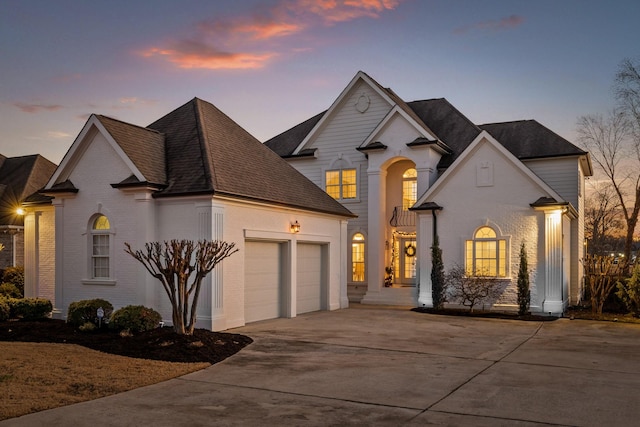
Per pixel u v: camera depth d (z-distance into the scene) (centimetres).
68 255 1672
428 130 2461
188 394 851
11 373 938
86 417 729
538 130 2523
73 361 1043
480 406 796
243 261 1608
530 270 1992
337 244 2166
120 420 718
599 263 2066
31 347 1178
